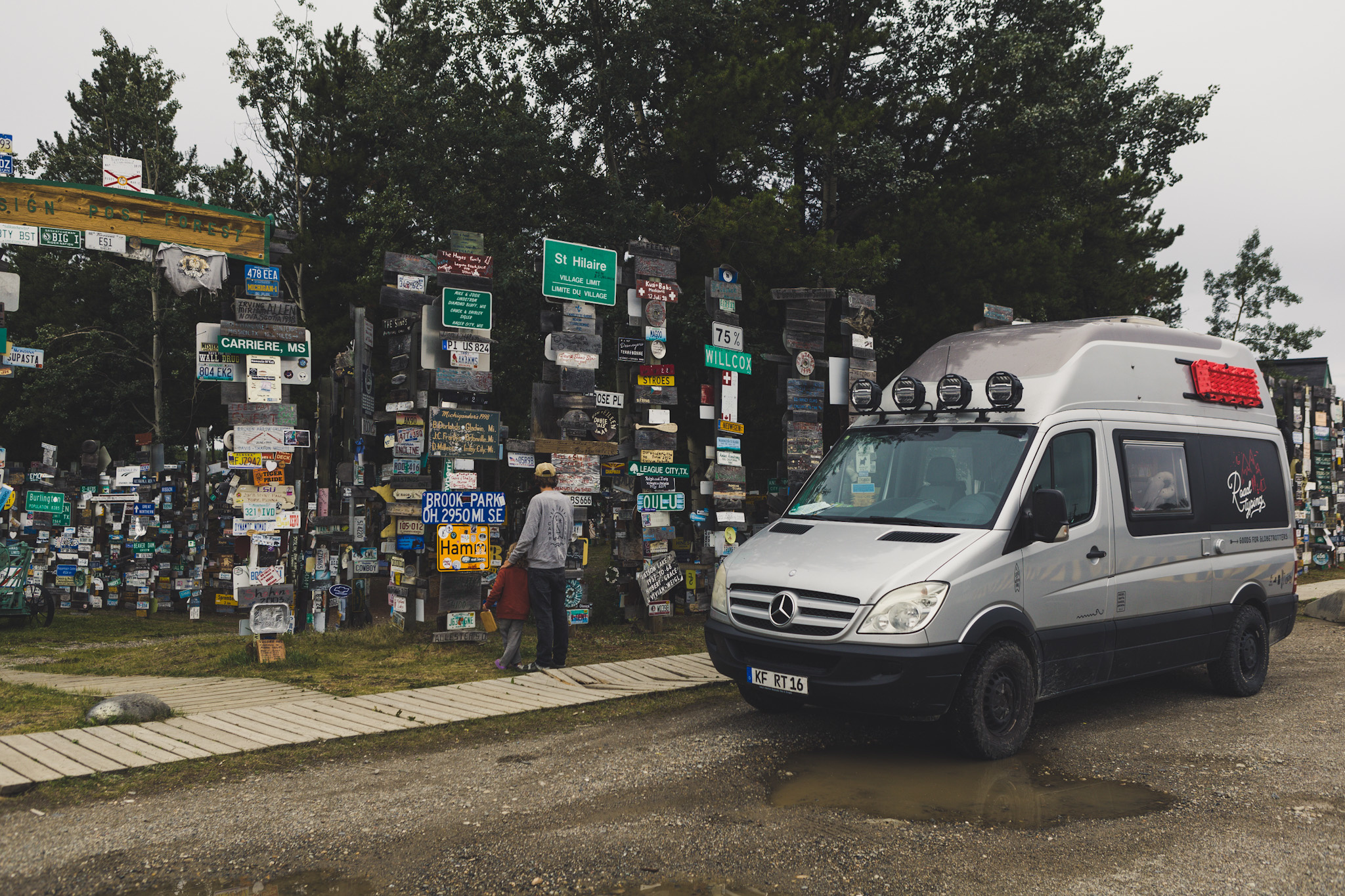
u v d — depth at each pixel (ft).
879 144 61.82
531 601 27.53
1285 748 19.40
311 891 11.91
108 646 39.96
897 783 16.83
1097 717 22.56
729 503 37.83
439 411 31.53
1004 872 12.69
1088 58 72.49
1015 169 63.77
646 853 13.25
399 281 33.76
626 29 64.75
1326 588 49.42
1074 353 22.50
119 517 60.75
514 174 64.59
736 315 37.83
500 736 20.06
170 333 90.53
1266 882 12.39
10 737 18.78
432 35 71.61
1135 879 12.46
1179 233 86.22
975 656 18.33
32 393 89.76
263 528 29.78
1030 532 19.22
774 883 12.30
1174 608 23.18
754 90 56.75
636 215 61.00
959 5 69.36
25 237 28.02
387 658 29.22
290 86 94.73
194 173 96.43
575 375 34.71
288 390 30.45
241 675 26.66
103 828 14.05
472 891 11.96
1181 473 24.04
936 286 56.90
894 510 21.07
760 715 22.13
